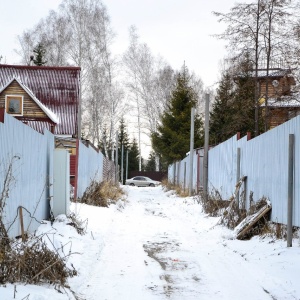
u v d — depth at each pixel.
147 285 7.77
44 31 45.03
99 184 22.16
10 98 25.72
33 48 45.50
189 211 20.00
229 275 8.48
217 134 37.50
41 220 12.02
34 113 25.69
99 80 43.88
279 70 21.97
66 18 43.81
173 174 44.97
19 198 9.52
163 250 10.99
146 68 50.34
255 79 23.11
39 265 7.07
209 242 12.15
